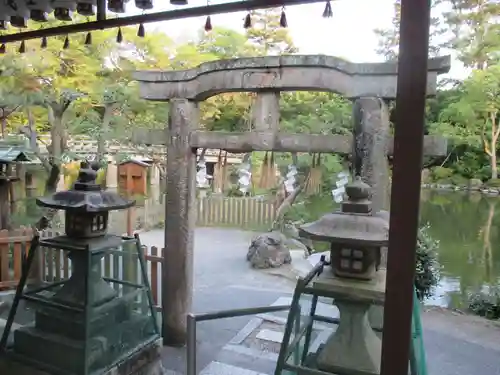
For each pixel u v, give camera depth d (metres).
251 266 7.39
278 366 2.10
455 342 4.43
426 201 17.78
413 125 1.37
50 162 7.50
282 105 11.87
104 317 2.86
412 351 1.88
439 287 7.44
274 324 4.59
